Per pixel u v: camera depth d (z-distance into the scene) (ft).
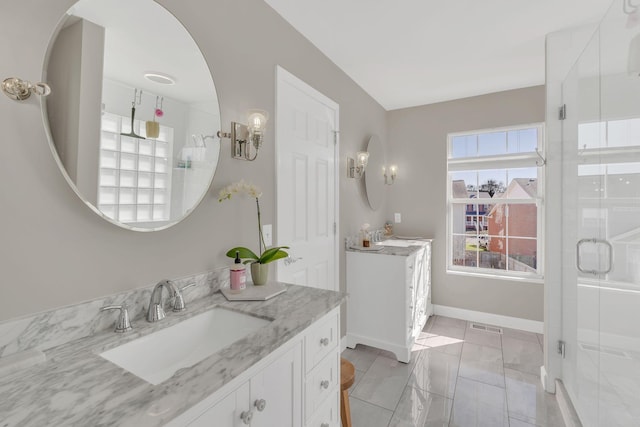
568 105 6.13
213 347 3.66
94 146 2.99
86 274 2.97
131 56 3.33
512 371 7.30
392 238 11.35
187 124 3.95
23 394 2.01
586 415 5.00
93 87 2.99
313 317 3.42
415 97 10.78
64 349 2.66
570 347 5.92
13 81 2.45
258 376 2.68
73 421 1.74
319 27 6.52
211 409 2.18
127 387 2.10
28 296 2.58
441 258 11.19
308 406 3.49
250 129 4.65
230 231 4.75
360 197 9.70
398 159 11.98
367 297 8.32
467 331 9.71
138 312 3.37
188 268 4.04
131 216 3.30
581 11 6.01
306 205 6.81
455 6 5.89
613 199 4.10
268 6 5.71
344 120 8.67
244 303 3.89
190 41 3.99
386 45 7.28
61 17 2.76
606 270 4.32
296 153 6.47
